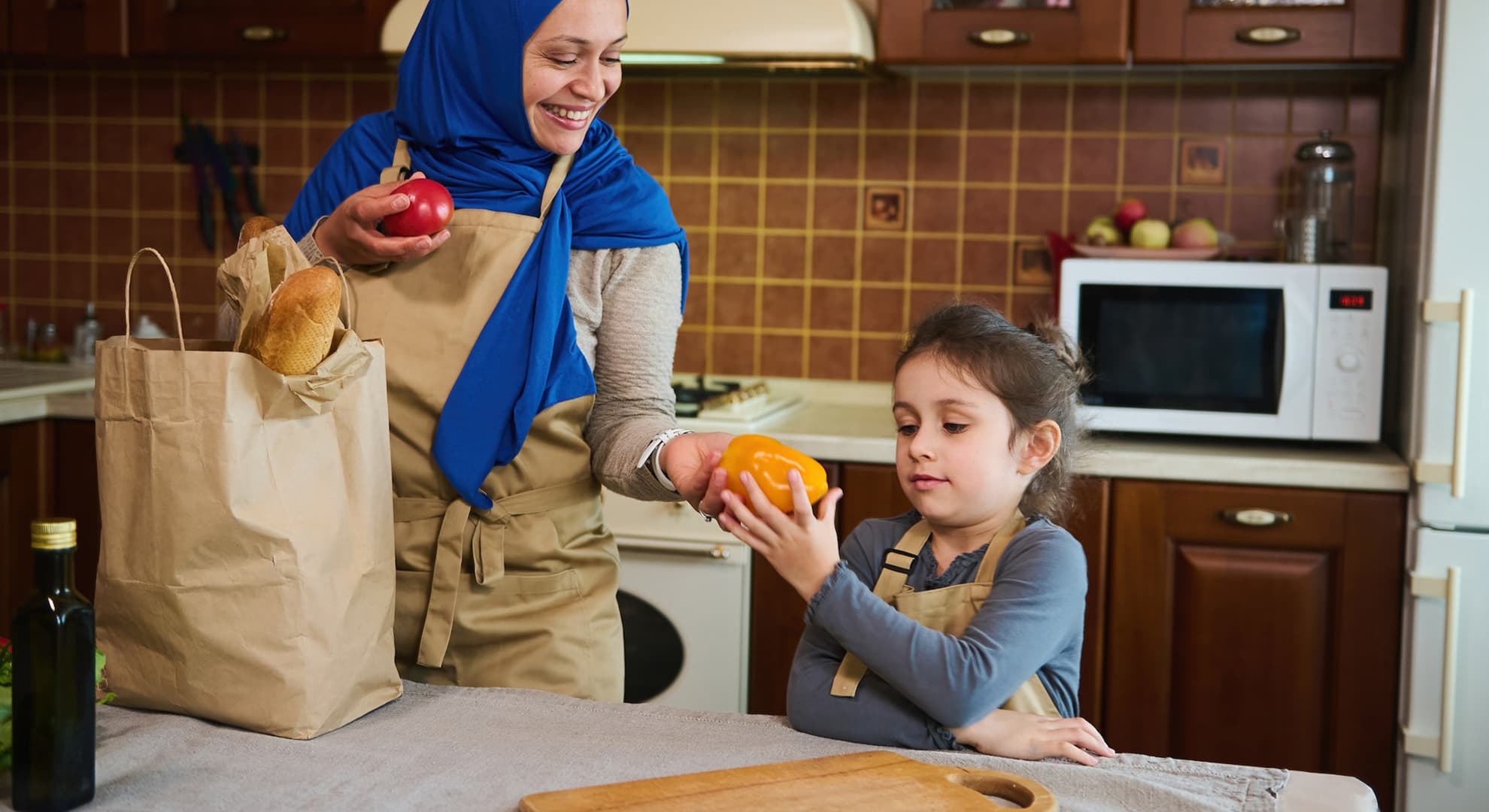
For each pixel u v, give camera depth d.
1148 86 2.83
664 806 0.86
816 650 1.14
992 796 0.93
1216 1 2.50
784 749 1.04
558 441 1.39
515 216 1.36
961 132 2.91
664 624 2.51
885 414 2.80
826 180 2.97
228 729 1.05
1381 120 2.74
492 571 1.38
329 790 0.93
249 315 1.04
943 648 1.07
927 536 1.25
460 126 1.40
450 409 1.33
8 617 2.70
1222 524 2.37
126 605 1.05
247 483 1.02
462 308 1.34
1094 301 2.51
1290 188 2.79
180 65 3.12
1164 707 2.42
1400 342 2.55
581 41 1.34
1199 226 2.65
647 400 1.44
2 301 3.33
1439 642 2.28
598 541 1.47
